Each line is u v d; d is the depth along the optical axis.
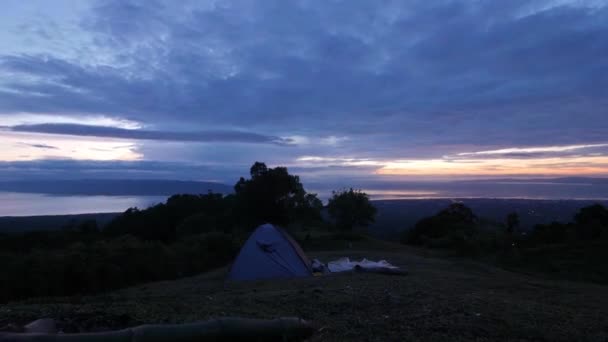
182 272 16.73
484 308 7.21
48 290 11.70
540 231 25.02
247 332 5.06
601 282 14.02
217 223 32.84
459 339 5.64
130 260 15.07
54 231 26.52
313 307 7.20
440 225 35.06
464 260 20.05
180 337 4.69
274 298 7.94
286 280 12.04
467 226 33.84
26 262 12.16
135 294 10.45
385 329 5.96
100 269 13.21
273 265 13.42
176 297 8.44
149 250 16.58
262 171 32.81
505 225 33.09
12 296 11.07
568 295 10.12
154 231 34.69
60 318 5.56
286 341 5.28
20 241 21.14
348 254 20.81
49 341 4.19
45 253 13.29
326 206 37.94
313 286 10.24
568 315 7.21
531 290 10.68
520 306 7.63
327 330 5.86
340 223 37.41
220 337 4.91
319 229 36.50
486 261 19.61
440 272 14.09
